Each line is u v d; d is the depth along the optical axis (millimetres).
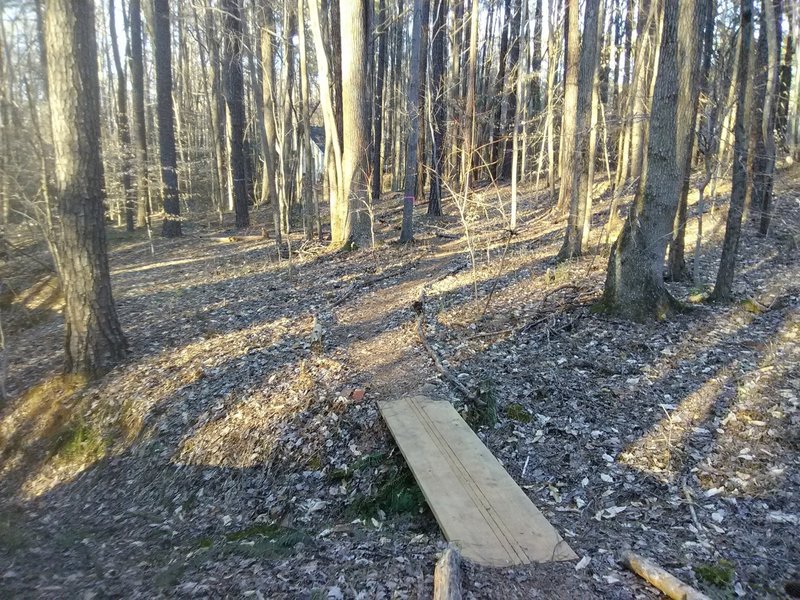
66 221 8359
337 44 18953
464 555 3988
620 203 16734
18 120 13062
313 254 15531
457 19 22531
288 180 19344
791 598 3461
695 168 16578
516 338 7883
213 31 18562
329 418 6277
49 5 7781
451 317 8992
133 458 6902
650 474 5047
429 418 5887
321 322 9492
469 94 17094
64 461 7383
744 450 5148
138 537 5484
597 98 12422
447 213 21109
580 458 5355
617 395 6316
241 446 6328
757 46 12336
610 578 3695
